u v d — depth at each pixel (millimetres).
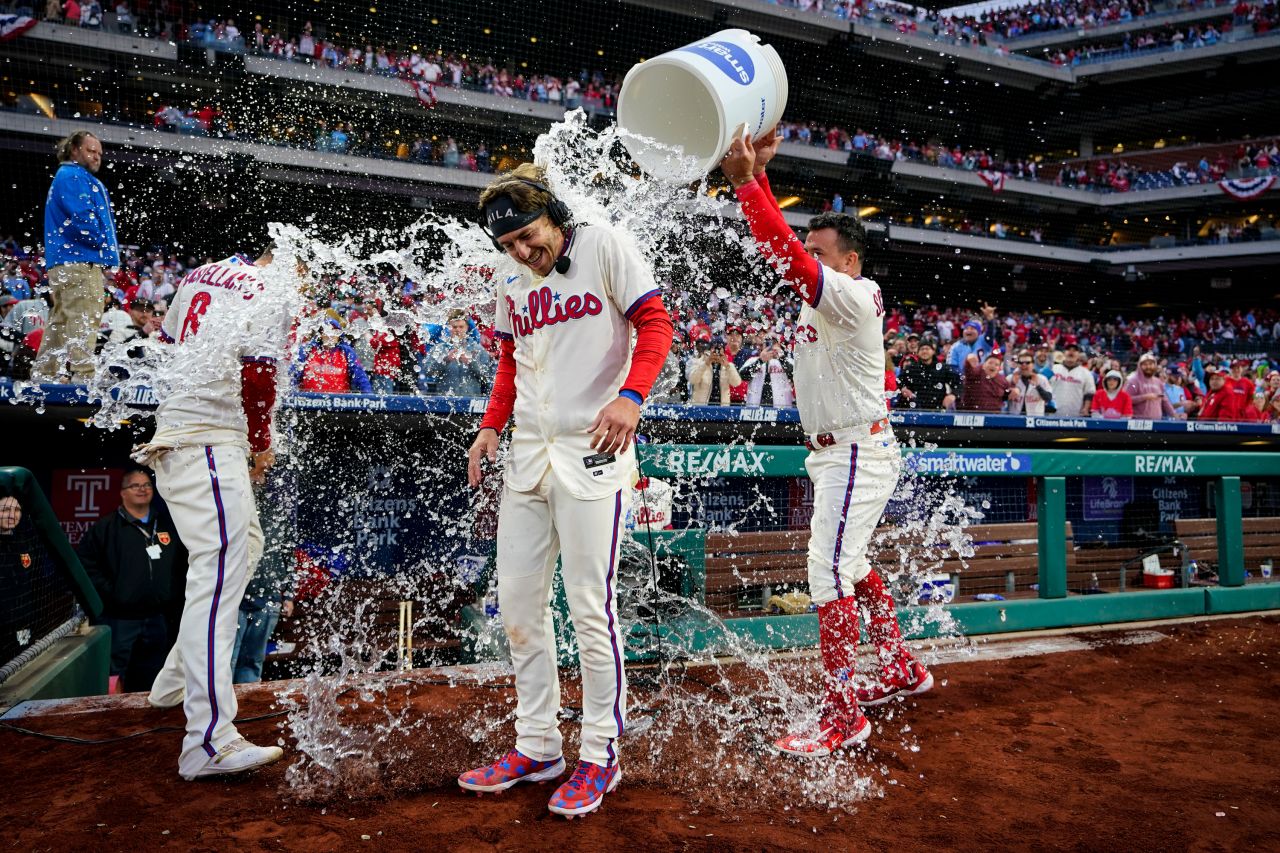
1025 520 5633
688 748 2824
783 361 6707
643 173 3053
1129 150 33594
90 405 4926
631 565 3908
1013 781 2615
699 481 4773
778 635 4031
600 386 2350
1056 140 33438
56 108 16406
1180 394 12891
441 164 19141
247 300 2643
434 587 5402
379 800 2369
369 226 18422
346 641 4801
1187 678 3791
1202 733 3068
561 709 3166
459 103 19688
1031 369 9133
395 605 5184
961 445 7809
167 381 2680
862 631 4098
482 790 2414
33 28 15852
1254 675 3850
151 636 4480
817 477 3125
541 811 2312
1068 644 4355
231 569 2600
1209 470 5152
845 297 2885
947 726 3123
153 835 2141
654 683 3508
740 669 3725
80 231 5051
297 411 5109
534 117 20562
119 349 5160
